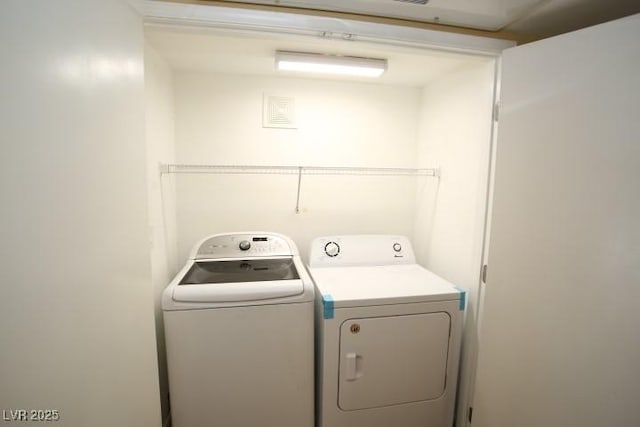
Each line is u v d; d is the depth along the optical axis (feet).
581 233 3.47
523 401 4.17
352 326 4.67
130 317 3.10
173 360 4.33
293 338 4.61
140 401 3.33
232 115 6.50
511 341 4.32
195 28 3.66
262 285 4.50
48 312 1.98
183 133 6.35
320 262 6.20
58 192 2.06
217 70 6.18
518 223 4.17
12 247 1.71
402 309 4.80
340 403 4.81
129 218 3.08
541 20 4.15
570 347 3.61
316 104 6.81
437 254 6.45
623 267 3.12
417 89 7.20
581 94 3.42
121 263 2.92
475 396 4.93
